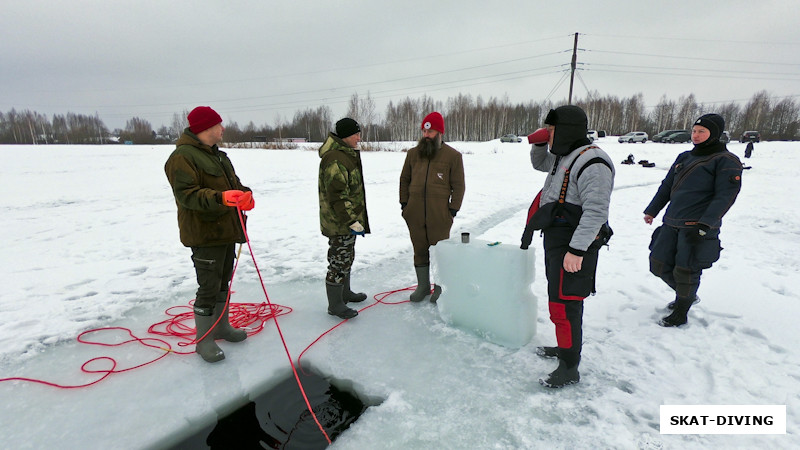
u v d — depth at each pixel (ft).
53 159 67.31
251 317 10.94
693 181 9.27
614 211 25.63
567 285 7.27
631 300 11.43
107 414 7.22
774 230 19.44
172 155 8.05
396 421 6.88
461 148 110.22
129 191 35.86
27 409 7.31
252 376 8.38
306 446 6.64
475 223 22.06
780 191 32.42
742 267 13.74
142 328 10.46
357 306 11.73
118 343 9.68
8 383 8.06
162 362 8.87
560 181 7.47
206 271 8.59
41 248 17.81
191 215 8.20
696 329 9.55
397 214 24.93
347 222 9.93
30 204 29.43
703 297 11.24
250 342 9.75
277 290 13.05
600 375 7.97
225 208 8.14
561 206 7.36
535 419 6.80
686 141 106.11
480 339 9.59
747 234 18.80
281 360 8.97
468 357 8.82
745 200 28.30
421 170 11.48
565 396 7.37
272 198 32.14
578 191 7.18
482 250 9.26
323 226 10.50
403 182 12.24
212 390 7.92
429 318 10.82
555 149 7.53
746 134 99.09
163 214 25.95
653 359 8.38
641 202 29.09
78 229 21.63
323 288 13.17
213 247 8.53
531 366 8.36
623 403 7.07
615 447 6.09
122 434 6.74
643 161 60.90
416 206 11.49
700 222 8.94
